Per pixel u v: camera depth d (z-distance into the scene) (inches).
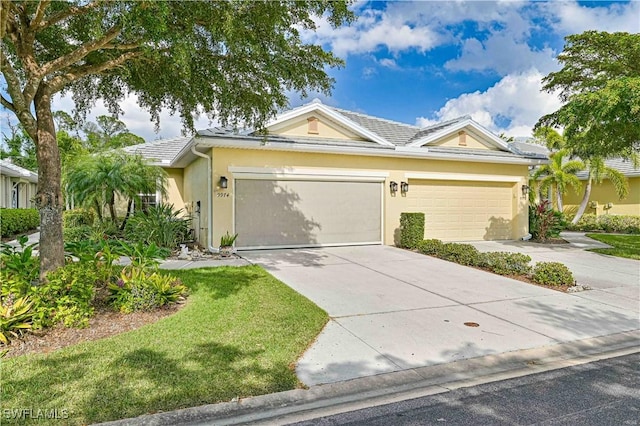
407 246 515.8
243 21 236.1
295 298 269.7
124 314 224.8
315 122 517.3
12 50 269.6
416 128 703.1
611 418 135.7
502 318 245.1
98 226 540.4
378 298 283.7
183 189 685.9
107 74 318.0
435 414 138.6
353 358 181.0
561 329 228.1
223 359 170.9
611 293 312.2
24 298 196.7
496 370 177.9
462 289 315.9
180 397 139.8
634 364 185.8
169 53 263.0
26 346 179.6
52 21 235.9
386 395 152.9
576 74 518.6
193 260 409.1
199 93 322.0
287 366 168.7
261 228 479.8
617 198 866.8
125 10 197.3
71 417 126.0
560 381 166.4
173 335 195.9
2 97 242.7
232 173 461.7
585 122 462.9
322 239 510.9
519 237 630.5
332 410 140.9
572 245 580.7
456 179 586.9
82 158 555.8
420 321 235.6
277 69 288.2
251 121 341.7
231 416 134.9
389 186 545.3
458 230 597.3
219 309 239.5
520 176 632.4
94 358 167.8
